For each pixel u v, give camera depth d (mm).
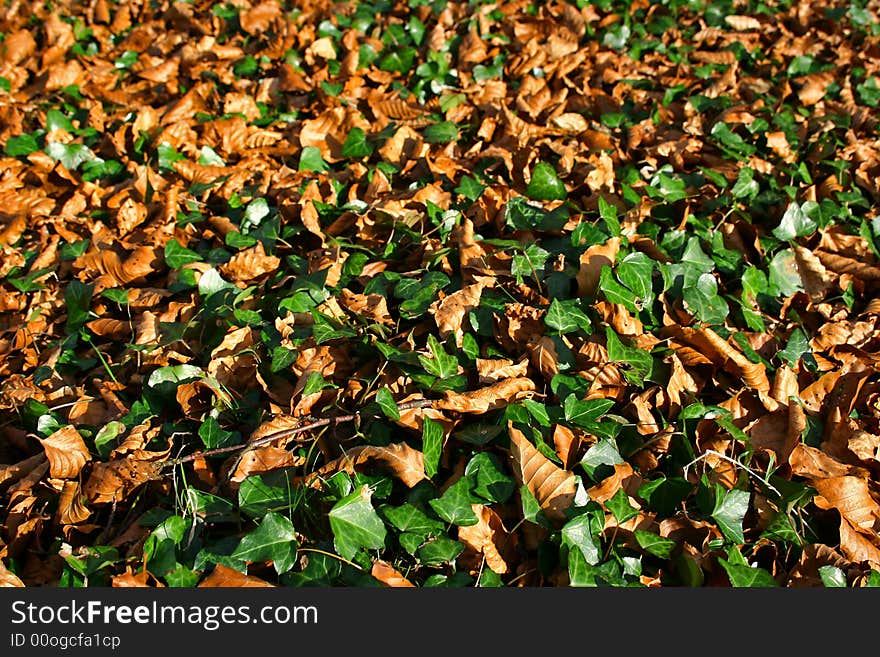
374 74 1340
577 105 1276
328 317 898
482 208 1028
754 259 1026
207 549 729
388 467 774
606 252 907
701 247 1003
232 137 1182
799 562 744
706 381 868
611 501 744
